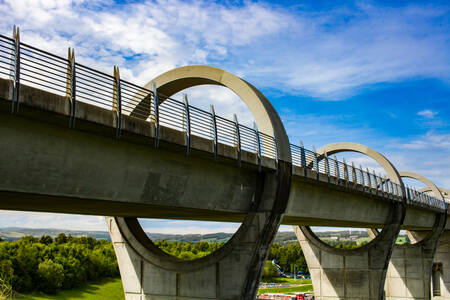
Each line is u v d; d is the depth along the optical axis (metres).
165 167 16.23
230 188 19.39
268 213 19.89
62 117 11.88
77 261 75.19
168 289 22.09
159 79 23.77
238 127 18.12
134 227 25.06
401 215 37.03
